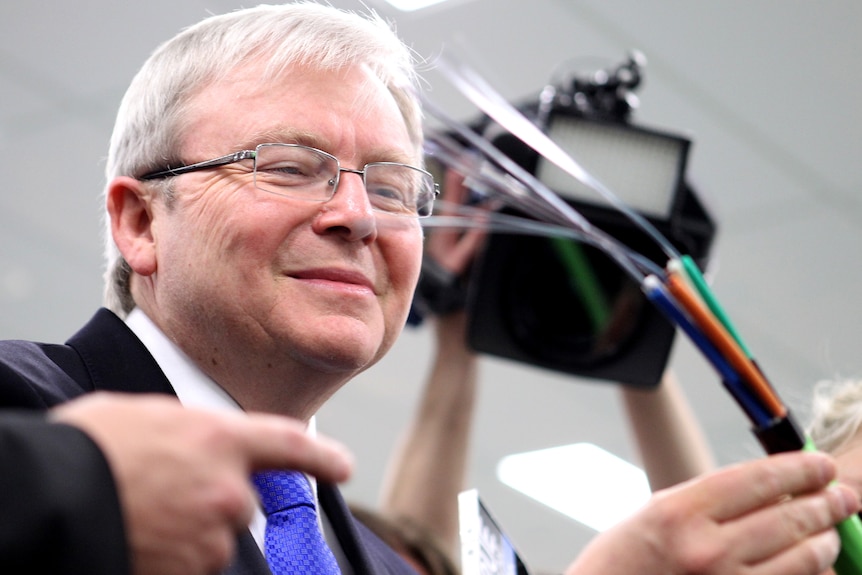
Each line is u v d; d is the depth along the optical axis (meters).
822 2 3.76
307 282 1.49
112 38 3.91
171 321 1.55
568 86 2.71
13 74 4.07
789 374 5.51
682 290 1.27
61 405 1.31
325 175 1.54
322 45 1.60
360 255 1.52
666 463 2.63
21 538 0.75
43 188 4.54
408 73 1.75
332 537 1.60
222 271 1.50
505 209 2.49
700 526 1.14
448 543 2.78
